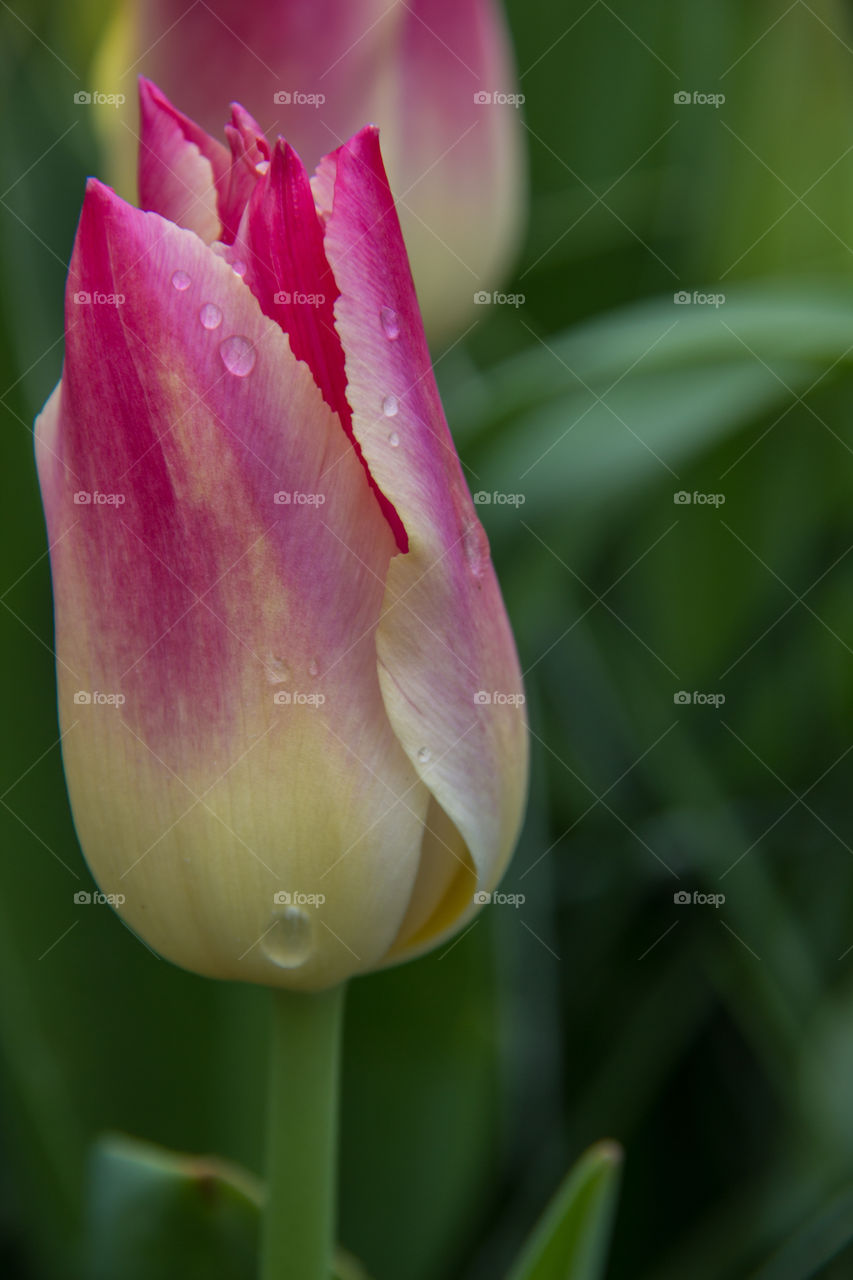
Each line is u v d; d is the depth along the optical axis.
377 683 0.27
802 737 0.45
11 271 0.35
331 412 0.26
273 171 0.26
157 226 0.26
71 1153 0.37
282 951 0.27
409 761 0.27
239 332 0.26
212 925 0.27
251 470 0.26
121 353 0.26
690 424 0.40
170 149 0.27
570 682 0.45
